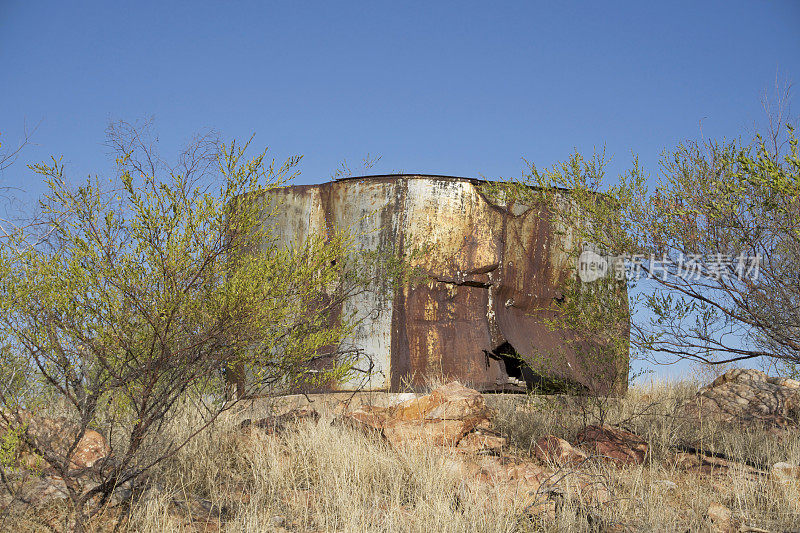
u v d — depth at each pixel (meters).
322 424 5.77
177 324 4.20
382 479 4.93
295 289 4.78
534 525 4.21
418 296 7.58
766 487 4.84
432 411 6.06
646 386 9.54
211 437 5.33
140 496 4.18
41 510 3.93
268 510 4.33
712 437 6.66
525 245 7.82
